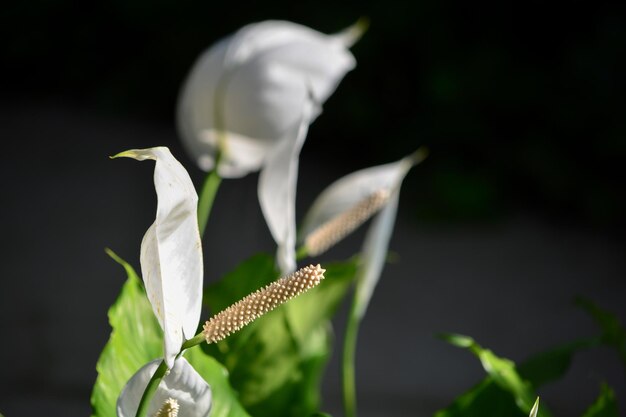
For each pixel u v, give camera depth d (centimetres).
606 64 766
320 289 133
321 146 827
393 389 425
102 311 486
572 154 756
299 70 130
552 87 771
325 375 431
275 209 113
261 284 128
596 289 579
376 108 812
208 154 133
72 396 392
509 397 115
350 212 127
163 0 880
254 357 126
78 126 834
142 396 93
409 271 596
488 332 505
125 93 880
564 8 799
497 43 801
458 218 698
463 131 773
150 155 89
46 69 922
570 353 124
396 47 813
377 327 500
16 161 736
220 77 129
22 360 420
